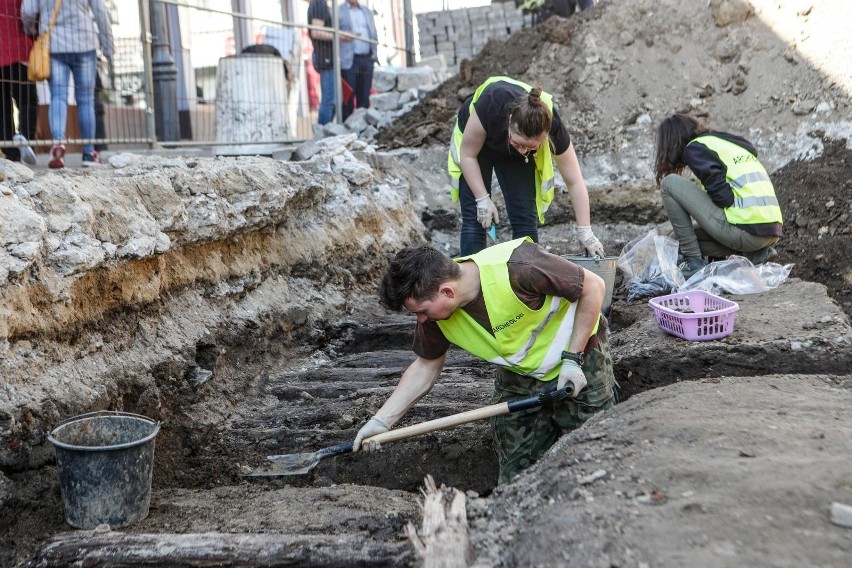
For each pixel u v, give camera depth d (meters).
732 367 4.12
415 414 4.31
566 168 4.84
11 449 3.12
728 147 5.37
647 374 4.23
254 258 5.32
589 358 3.50
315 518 3.33
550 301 3.21
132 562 2.91
